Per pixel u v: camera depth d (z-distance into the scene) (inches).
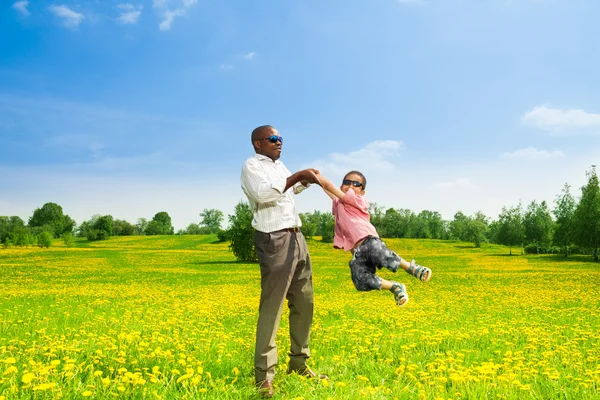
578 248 2529.5
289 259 169.0
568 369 206.1
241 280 1072.2
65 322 366.9
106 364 197.5
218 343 256.5
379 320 409.4
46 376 159.3
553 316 449.1
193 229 7391.7
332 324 370.0
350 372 196.5
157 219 7559.1
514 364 209.6
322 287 893.8
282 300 168.6
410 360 221.9
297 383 170.1
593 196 2250.2
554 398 162.2
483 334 309.1
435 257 2669.8
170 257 2474.2
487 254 3085.6
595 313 471.8
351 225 169.9
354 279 167.2
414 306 534.0
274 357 166.9
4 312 436.1
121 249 3661.4
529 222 3016.7
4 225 5969.5
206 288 844.6
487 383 169.6
